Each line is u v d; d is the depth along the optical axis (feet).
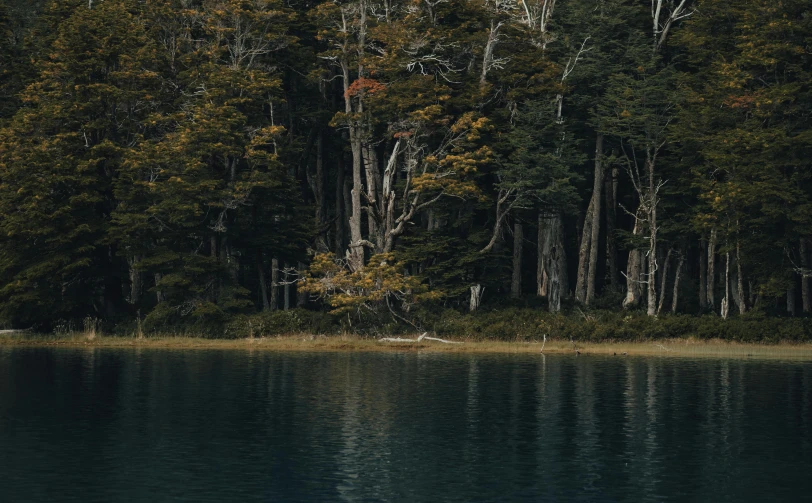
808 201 214.48
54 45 228.02
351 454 87.66
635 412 111.45
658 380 142.20
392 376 144.97
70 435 95.40
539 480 78.84
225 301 221.46
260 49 242.37
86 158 224.74
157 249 221.87
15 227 215.72
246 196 221.87
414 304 222.89
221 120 220.43
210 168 227.20
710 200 221.66
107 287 233.35
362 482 77.56
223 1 236.02
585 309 234.58
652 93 237.86
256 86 227.20
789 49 216.74
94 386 130.41
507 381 139.13
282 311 222.07
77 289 226.38
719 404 117.80
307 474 79.97
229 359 172.45
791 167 217.36
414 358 177.68
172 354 183.32
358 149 236.84
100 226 223.71
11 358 171.32
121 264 238.89
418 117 222.48
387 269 215.72
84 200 219.61
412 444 92.17
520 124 239.50
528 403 117.50
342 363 165.58
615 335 210.18
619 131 239.50
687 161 239.09
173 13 238.68
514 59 238.48
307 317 220.43
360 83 231.71
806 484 78.13
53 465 82.69
